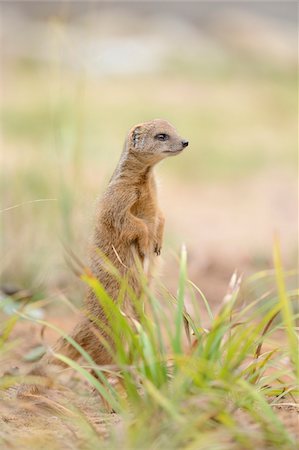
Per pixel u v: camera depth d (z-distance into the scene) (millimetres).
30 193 12953
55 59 14211
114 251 8266
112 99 33781
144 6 52812
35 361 9109
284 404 6879
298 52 45812
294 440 6000
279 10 54406
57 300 11234
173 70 41281
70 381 8344
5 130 23484
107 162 16109
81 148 13016
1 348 8359
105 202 8789
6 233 12492
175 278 13477
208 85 39000
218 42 47094
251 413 6324
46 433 6625
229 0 54938
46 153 14336
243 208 20609
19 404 7227
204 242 16531
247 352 6965
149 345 6551
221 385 6430
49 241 12234
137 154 8984
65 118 14172
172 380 6883
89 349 8375
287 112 33469
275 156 26000
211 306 12039
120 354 6918
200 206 20734
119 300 7445
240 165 24828
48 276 11812
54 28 13961
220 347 7262
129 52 42281
